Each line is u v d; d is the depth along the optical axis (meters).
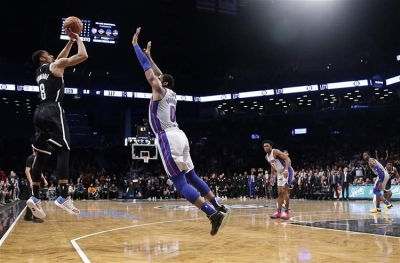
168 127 4.34
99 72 32.81
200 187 4.28
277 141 36.12
